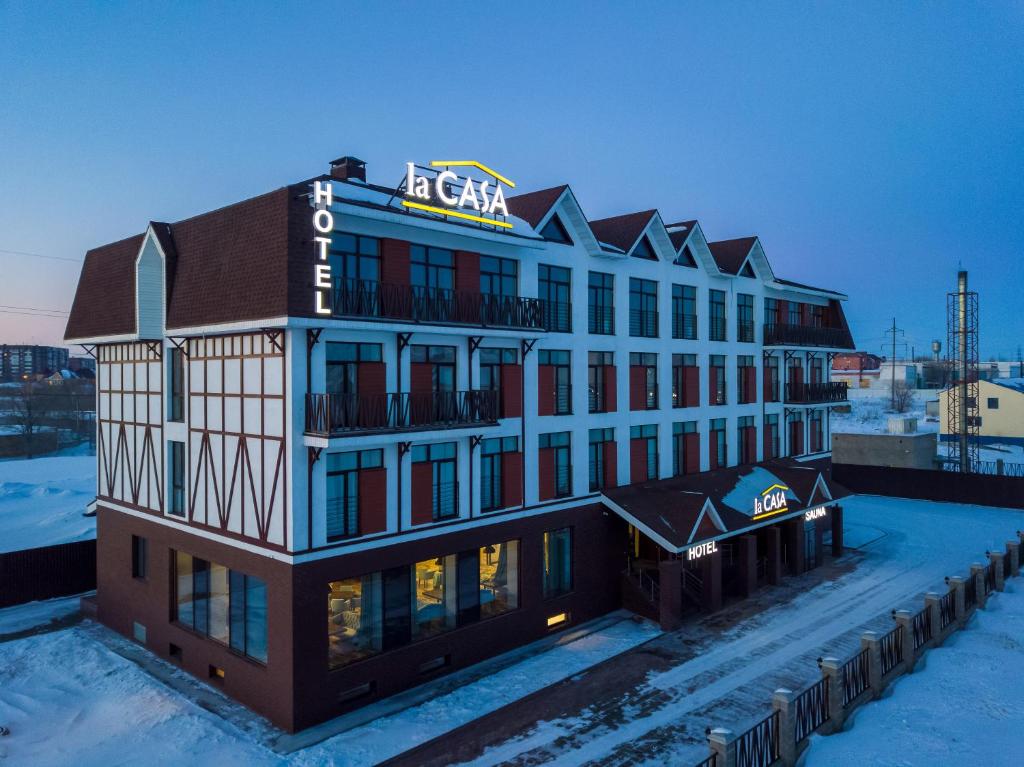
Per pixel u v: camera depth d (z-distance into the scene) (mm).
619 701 17125
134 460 21734
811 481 29312
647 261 26656
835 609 23859
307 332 16219
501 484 21172
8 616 24000
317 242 15914
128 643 21500
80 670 19453
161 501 20406
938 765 12383
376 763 14469
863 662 15758
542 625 21875
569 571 23156
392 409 17234
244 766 14383
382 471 17672
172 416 20297
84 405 88500
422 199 18469
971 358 59219
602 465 24844
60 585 25844
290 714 15781
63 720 16609
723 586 25500
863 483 45469
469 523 19797
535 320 21297
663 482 26688
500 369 21250
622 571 24734
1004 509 40438
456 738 15469
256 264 16438
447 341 19547
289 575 15883
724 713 16359
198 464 18906
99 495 23453
